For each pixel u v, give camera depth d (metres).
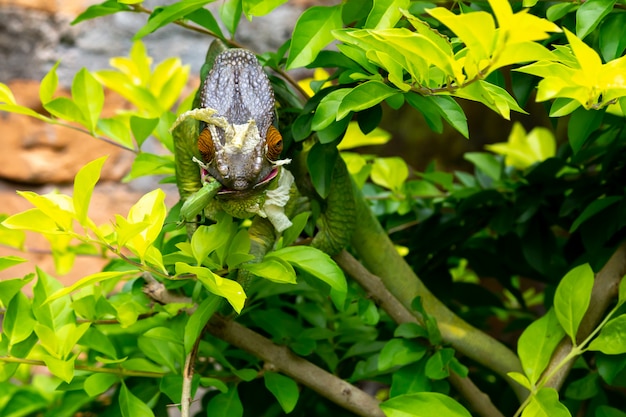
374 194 0.90
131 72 0.87
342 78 0.65
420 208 0.87
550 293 0.83
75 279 1.09
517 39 0.55
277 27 1.18
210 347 0.71
